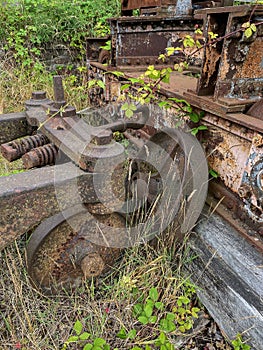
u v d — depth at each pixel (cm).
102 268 191
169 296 180
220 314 168
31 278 176
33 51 511
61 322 178
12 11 522
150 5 354
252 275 159
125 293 184
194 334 174
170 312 182
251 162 167
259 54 178
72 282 196
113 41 307
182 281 184
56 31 526
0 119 216
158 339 160
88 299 186
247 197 175
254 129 155
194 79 276
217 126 192
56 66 537
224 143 190
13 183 145
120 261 210
